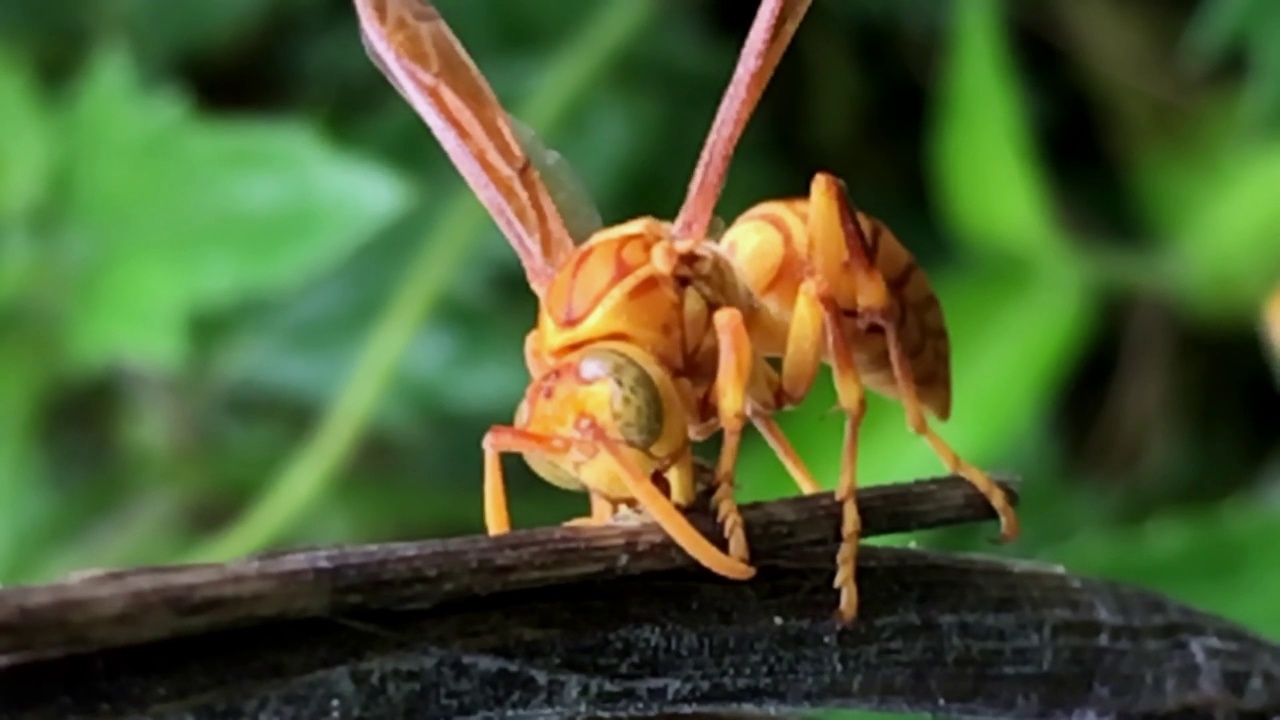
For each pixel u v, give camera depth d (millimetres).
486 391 171
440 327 172
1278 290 146
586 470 103
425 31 111
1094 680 98
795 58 189
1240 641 99
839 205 107
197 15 185
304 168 145
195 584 89
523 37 178
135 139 146
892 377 114
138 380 178
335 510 170
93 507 176
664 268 105
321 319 174
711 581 96
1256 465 173
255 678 91
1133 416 177
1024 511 165
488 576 93
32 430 153
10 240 147
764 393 108
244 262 145
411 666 92
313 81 188
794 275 109
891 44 190
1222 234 152
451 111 111
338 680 91
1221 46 166
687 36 182
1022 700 98
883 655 97
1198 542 133
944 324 116
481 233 154
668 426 103
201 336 175
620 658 95
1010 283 151
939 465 140
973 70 147
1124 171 182
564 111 169
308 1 189
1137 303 177
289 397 178
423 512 171
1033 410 151
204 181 145
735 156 182
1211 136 177
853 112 189
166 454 177
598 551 94
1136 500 170
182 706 90
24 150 147
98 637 88
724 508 98
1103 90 185
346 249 147
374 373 150
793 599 97
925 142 188
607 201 173
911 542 111
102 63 147
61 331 149
